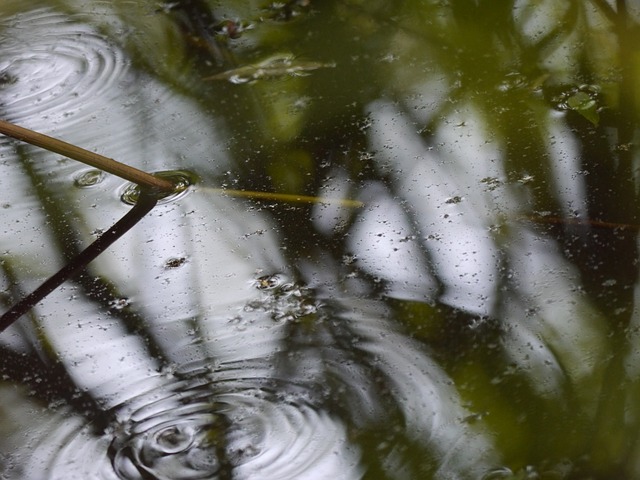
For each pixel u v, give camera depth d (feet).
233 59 7.72
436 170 7.22
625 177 7.11
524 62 7.52
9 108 7.62
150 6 8.07
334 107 7.47
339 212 7.13
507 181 7.16
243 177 7.27
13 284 7.06
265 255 7.05
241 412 6.71
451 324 6.84
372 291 6.93
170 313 6.95
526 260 6.96
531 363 6.75
